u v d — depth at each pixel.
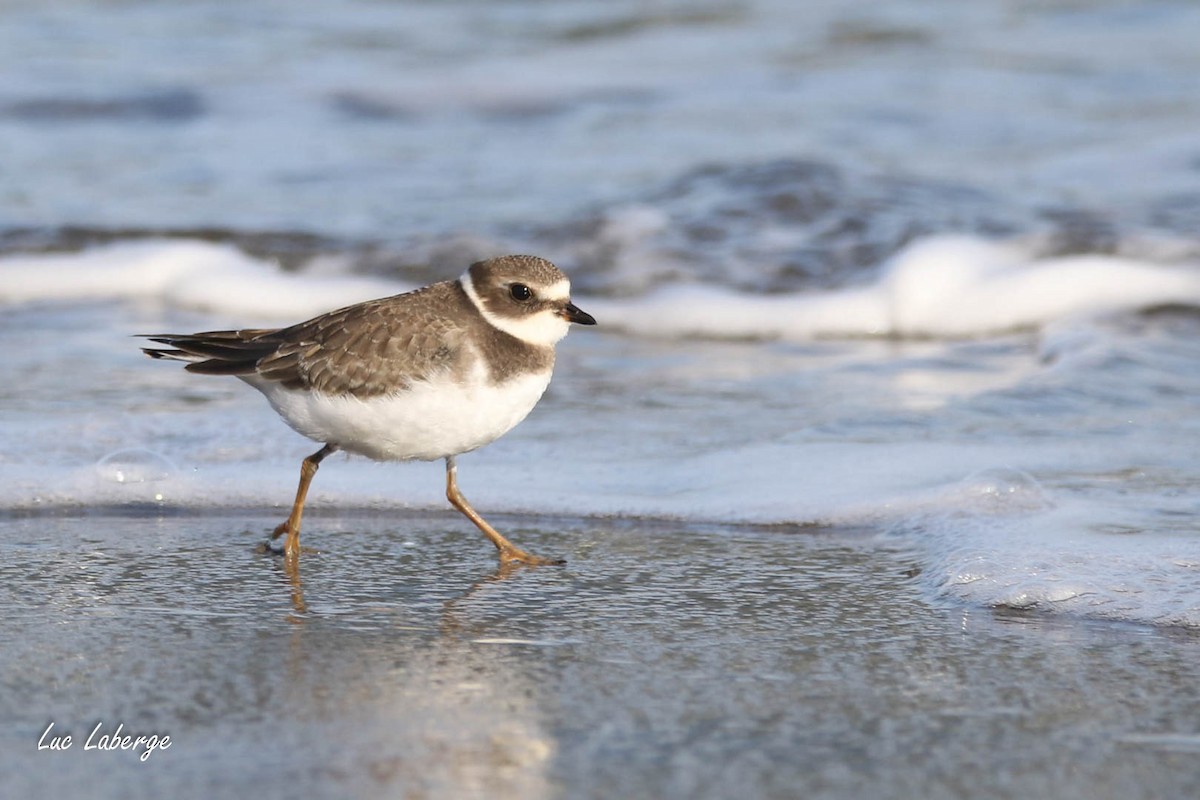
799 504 10.20
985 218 17.78
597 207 18.73
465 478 10.87
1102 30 26.59
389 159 21.39
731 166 19.70
